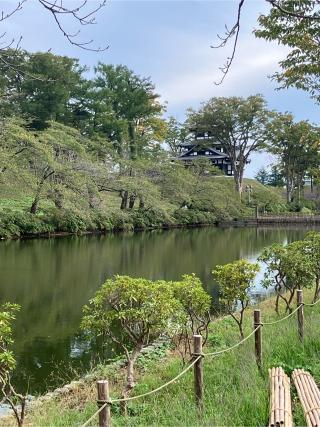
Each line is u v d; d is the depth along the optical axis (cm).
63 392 633
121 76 4731
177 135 7462
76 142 3172
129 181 3772
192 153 7431
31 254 2208
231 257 2244
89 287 1440
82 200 3050
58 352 846
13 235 2852
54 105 3922
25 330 985
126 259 2116
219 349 727
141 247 2684
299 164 6806
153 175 4412
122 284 552
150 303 538
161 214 4128
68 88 4131
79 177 3022
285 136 6338
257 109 6041
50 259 2058
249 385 500
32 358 816
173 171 4503
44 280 1550
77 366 774
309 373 528
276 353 627
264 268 1834
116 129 4434
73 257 2142
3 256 2109
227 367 593
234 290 771
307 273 912
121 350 827
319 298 1086
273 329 750
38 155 2748
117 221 3794
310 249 983
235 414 445
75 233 3278
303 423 427
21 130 2691
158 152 4869
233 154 6425
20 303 1220
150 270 1798
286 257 932
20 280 1542
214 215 5191
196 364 482
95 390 619
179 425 434
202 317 789
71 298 1287
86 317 568
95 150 3850
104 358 800
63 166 2941
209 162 5500
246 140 6294
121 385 618
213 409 464
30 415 544
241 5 392
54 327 1008
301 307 696
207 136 7150
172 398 515
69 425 478
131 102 4741
